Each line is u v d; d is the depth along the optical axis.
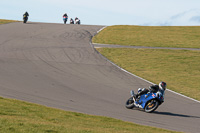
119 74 61.31
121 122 26.98
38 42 89.38
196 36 123.12
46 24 138.75
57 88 43.47
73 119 25.02
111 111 33.38
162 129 25.92
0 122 18.92
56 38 100.31
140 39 112.56
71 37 105.50
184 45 105.56
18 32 105.88
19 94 36.62
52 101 35.06
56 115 25.78
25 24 132.25
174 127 28.84
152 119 31.50
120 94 44.59
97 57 77.38
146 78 60.22
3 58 63.38
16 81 44.72
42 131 18.11
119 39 110.19
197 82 59.44
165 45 103.94
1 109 24.23
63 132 18.66
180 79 61.34
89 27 138.62
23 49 76.62
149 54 87.44
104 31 126.81
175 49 97.31
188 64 77.38
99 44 98.31
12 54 68.94
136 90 49.03
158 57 83.94
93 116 28.17
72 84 47.72
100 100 39.06
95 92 43.88
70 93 41.19
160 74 64.88
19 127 18.28
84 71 60.00
